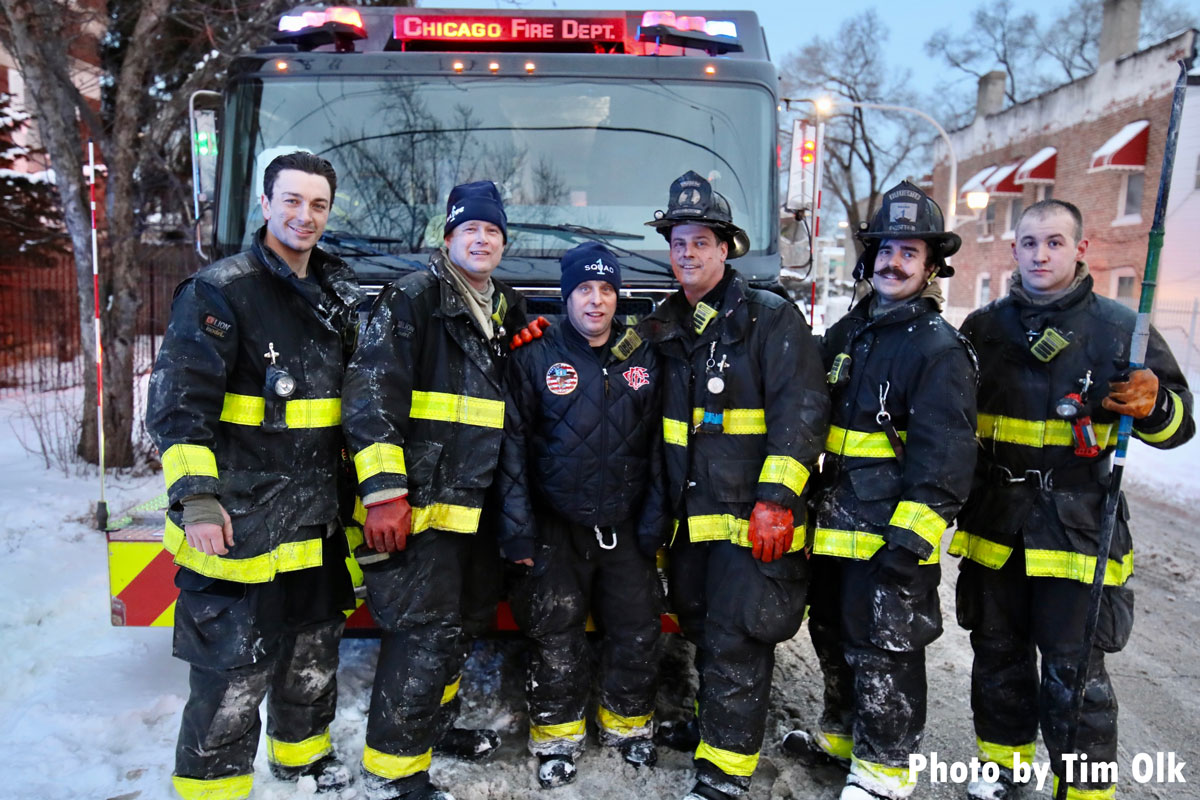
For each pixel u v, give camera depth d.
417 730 2.91
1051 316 2.93
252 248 2.80
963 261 28.02
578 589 3.20
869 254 3.06
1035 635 2.99
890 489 2.90
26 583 4.75
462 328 2.93
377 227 4.17
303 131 4.21
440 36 4.44
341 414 2.82
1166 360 2.89
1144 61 18.94
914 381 2.86
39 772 3.05
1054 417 2.90
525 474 3.06
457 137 4.22
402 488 2.75
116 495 6.44
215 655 2.68
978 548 3.08
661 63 4.29
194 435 2.54
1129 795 3.21
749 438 3.01
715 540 3.04
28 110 8.12
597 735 3.52
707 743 3.03
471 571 3.21
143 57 7.29
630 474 3.08
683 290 3.15
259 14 7.12
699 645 3.22
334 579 3.00
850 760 3.25
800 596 3.04
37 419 8.91
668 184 4.23
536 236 4.11
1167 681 4.19
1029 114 24.03
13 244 11.95
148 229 8.03
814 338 3.14
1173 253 18.03
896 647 2.87
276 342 2.73
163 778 3.05
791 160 4.57
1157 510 7.73
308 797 3.00
